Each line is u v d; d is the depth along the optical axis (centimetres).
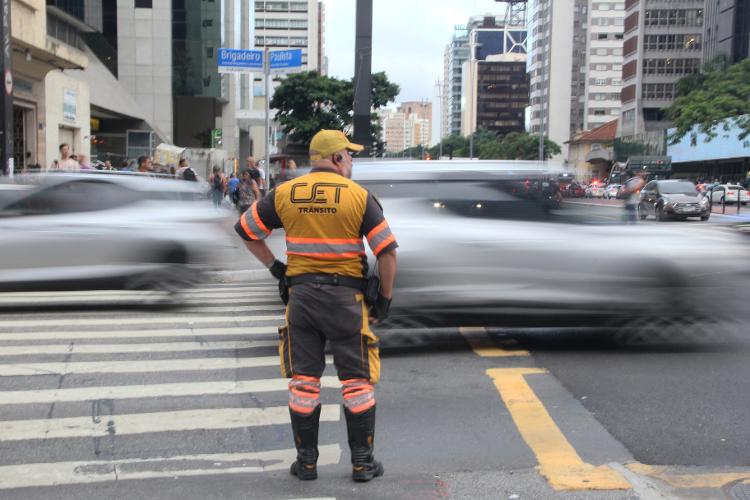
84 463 393
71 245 809
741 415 465
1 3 1331
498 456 401
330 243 347
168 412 474
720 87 4841
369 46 1705
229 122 5494
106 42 4569
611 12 12006
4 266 799
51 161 2312
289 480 369
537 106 13350
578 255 596
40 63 2144
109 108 3659
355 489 357
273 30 17425
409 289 591
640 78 8669
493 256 593
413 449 412
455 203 628
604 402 492
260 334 704
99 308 845
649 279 603
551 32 12619
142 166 1731
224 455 404
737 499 343
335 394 512
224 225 903
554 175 664
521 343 661
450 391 518
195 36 4709
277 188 358
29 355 616
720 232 654
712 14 7288
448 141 13612
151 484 366
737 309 621
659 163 5991
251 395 509
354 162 654
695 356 612
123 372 564
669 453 404
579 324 611
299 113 3900
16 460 396
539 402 492
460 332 704
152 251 835
